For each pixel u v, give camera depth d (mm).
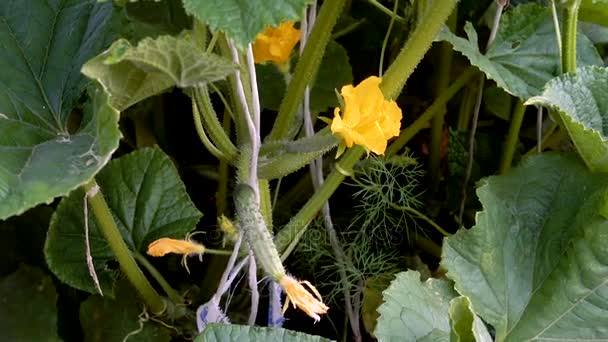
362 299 592
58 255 504
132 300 516
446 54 640
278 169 458
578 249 504
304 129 559
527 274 515
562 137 663
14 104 435
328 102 614
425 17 439
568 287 500
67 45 460
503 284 511
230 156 462
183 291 571
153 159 535
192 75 377
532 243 519
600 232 499
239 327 439
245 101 437
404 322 477
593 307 493
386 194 586
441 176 689
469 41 555
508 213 524
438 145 661
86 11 463
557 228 516
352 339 591
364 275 588
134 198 528
